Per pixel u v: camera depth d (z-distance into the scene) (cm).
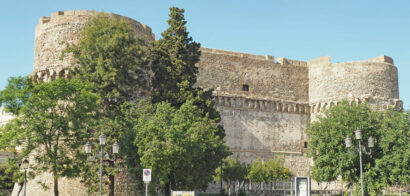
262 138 7488
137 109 4262
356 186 4991
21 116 3922
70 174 3819
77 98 3859
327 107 7631
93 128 4228
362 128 4969
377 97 7362
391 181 4925
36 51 5044
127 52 4422
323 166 5128
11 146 3744
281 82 7800
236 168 6362
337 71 7625
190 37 5378
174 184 4316
